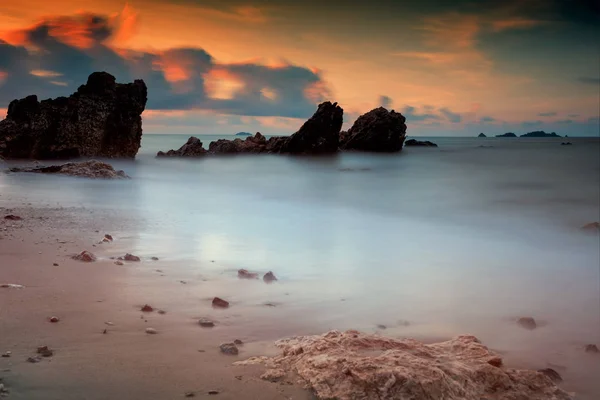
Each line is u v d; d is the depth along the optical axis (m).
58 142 36.12
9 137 34.16
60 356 4.46
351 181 30.28
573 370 5.19
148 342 4.97
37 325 5.16
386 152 57.94
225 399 3.94
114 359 4.50
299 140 53.47
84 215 13.23
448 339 5.79
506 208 19.59
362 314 6.49
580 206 20.53
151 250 9.47
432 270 9.27
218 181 28.25
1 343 4.64
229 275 8.00
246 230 12.64
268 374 4.36
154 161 43.53
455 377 4.25
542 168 43.22
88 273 7.38
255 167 39.31
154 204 17.03
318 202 19.92
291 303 6.77
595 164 47.25
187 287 7.12
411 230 13.98
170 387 4.06
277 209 17.50
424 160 50.91
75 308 5.79
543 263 10.20
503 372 4.51
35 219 11.98
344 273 8.64
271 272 8.00
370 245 11.45
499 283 8.55
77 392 3.83
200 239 10.99
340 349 4.72
